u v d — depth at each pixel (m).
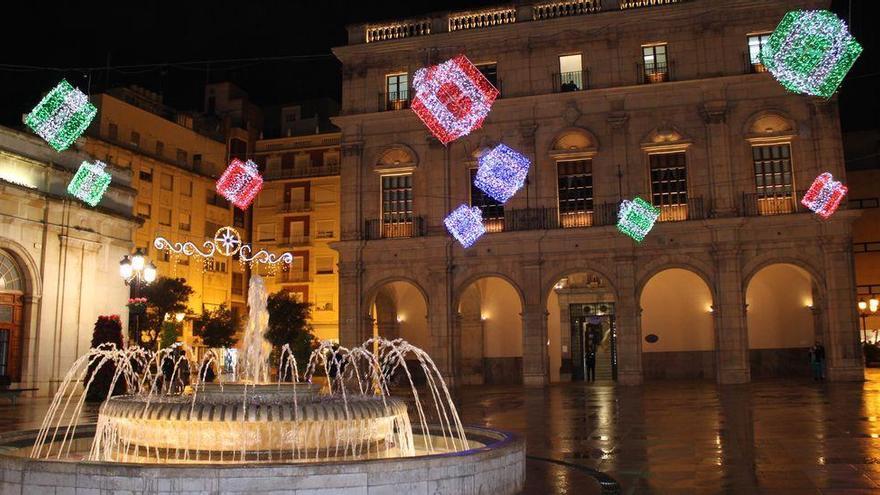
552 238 34.75
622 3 35.47
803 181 32.88
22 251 28.94
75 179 25.11
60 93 17.42
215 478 7.21
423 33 38.00
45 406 24.84
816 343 33.59
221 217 64.19
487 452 8.48
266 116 72.38
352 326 36.59
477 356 38.16
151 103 61.09
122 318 34.03
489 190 23.23
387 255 36.78
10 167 28.92
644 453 12.46
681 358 36.25
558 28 35.78
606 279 34.03
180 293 52.19
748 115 33.66
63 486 7.47
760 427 15.66
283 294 55.81
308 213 64.19
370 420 10.39
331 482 7.31
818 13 13.61
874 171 46.19
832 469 10.45
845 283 31.69
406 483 7.61
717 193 33.31
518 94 36.09
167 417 9.68
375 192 37.53
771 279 35.81
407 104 37.69
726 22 34.19
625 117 34.75
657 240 33.69
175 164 59.56
